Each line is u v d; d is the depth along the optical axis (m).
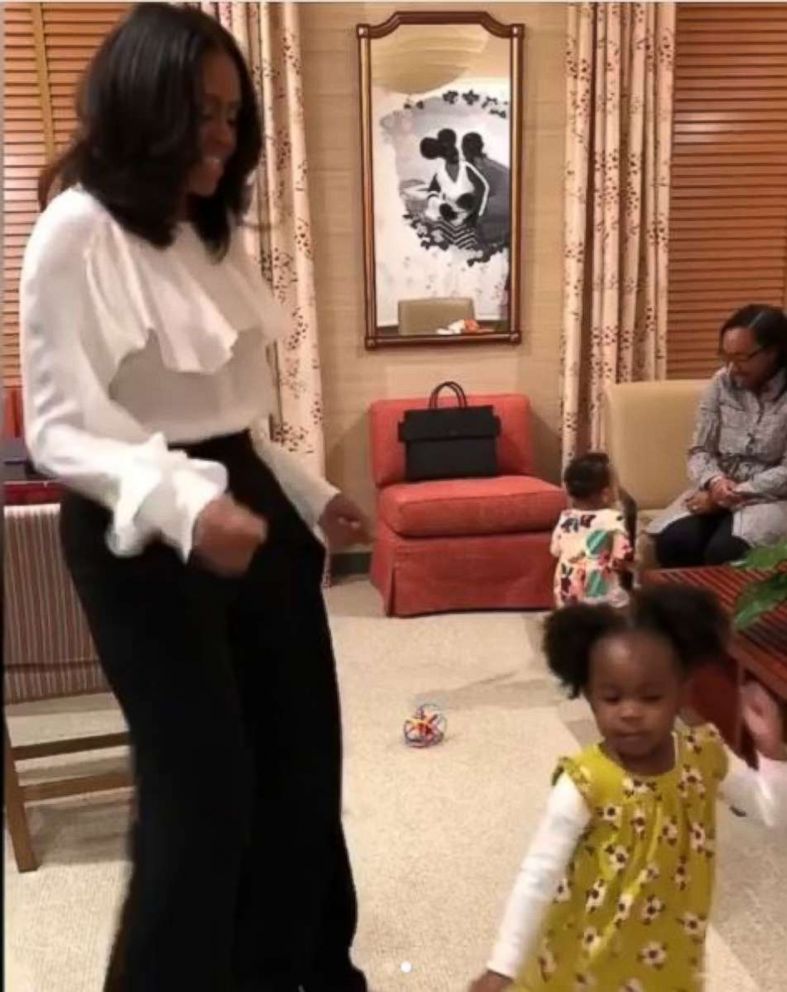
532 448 4.46
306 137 4.27
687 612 1.45
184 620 1.41
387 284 4.42
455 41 4.24
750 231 4.62
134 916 1.47
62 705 3.21
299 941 1.74
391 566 3.94
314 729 1.69
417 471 4.21
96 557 1.39
